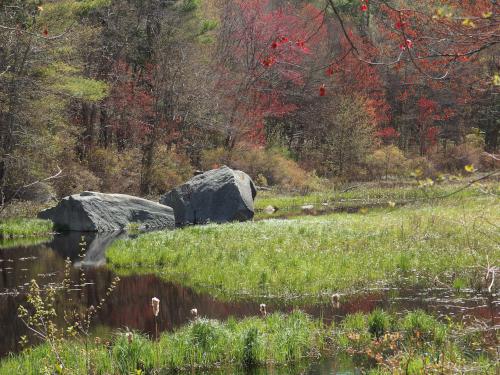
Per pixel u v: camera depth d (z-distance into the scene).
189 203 28.55
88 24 34.69
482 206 23.80
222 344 9.74
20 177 27.50
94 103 33.28
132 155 35.09
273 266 15.68
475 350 8.97
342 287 13.81
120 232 24.94
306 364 9.27
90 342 9.76
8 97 25.83
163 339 10.00
